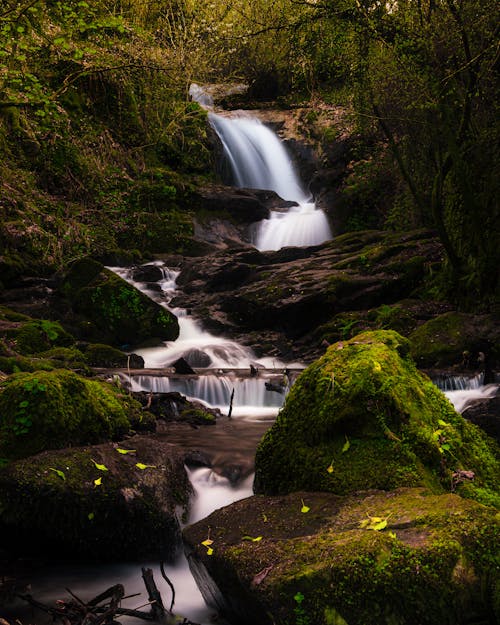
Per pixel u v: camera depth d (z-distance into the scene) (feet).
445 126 31.86
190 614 11.58
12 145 44.11
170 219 51.88
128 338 35.19
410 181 42.75
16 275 37.42
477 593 9.17
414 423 12.87
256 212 57.41
